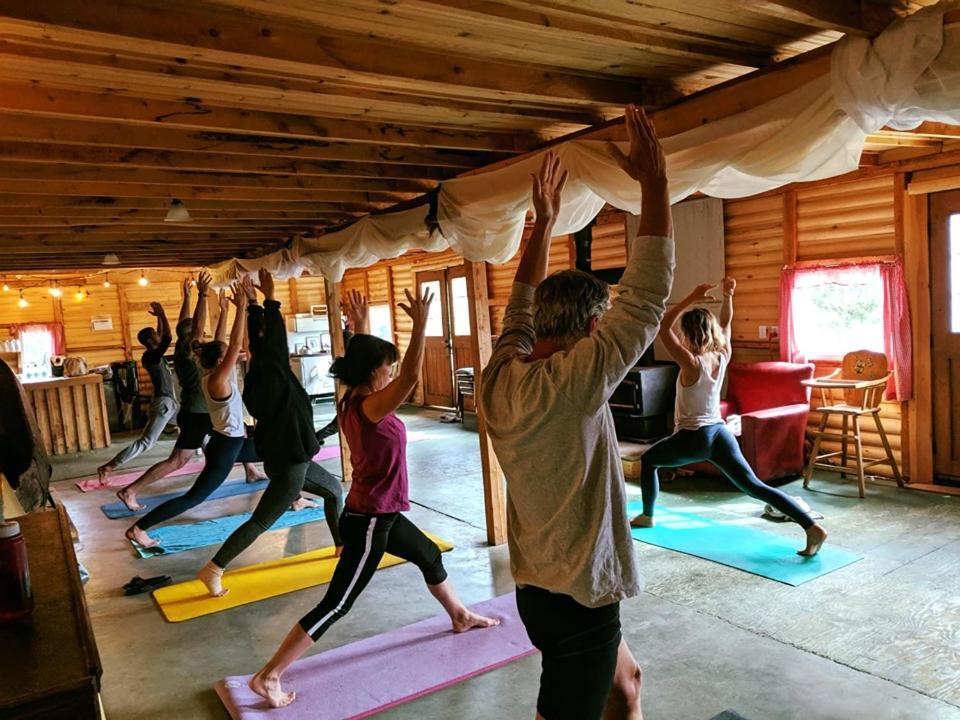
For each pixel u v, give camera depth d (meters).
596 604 1.68
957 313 5.31
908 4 2.65
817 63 2.83
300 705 2.90
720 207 6.63
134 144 3.70
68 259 8.48
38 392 9.64
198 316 5.76
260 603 4.09
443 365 11.41
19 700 1.12
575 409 1.60
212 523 5.77
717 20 2.76
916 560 4.07
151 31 2.35
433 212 5.06
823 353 6.11
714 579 3.97
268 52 2.59
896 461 5.71
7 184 4.54
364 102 3.38
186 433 6.10
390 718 2.80
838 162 2.87
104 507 6.49
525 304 1.95
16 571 1.43
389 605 3.93
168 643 3.63
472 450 8.20
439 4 2.34
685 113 3.41
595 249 7.84
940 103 2.38
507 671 3.11
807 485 5.64
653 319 1.57
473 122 3.98
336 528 4.64
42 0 2.14
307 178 5.07
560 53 3.06
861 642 3.18
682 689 2.88
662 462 4.64
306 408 4.06
